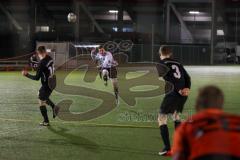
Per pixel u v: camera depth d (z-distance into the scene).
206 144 5.32
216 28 103.88
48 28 108.44
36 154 13.83
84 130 17.92
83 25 110.06
